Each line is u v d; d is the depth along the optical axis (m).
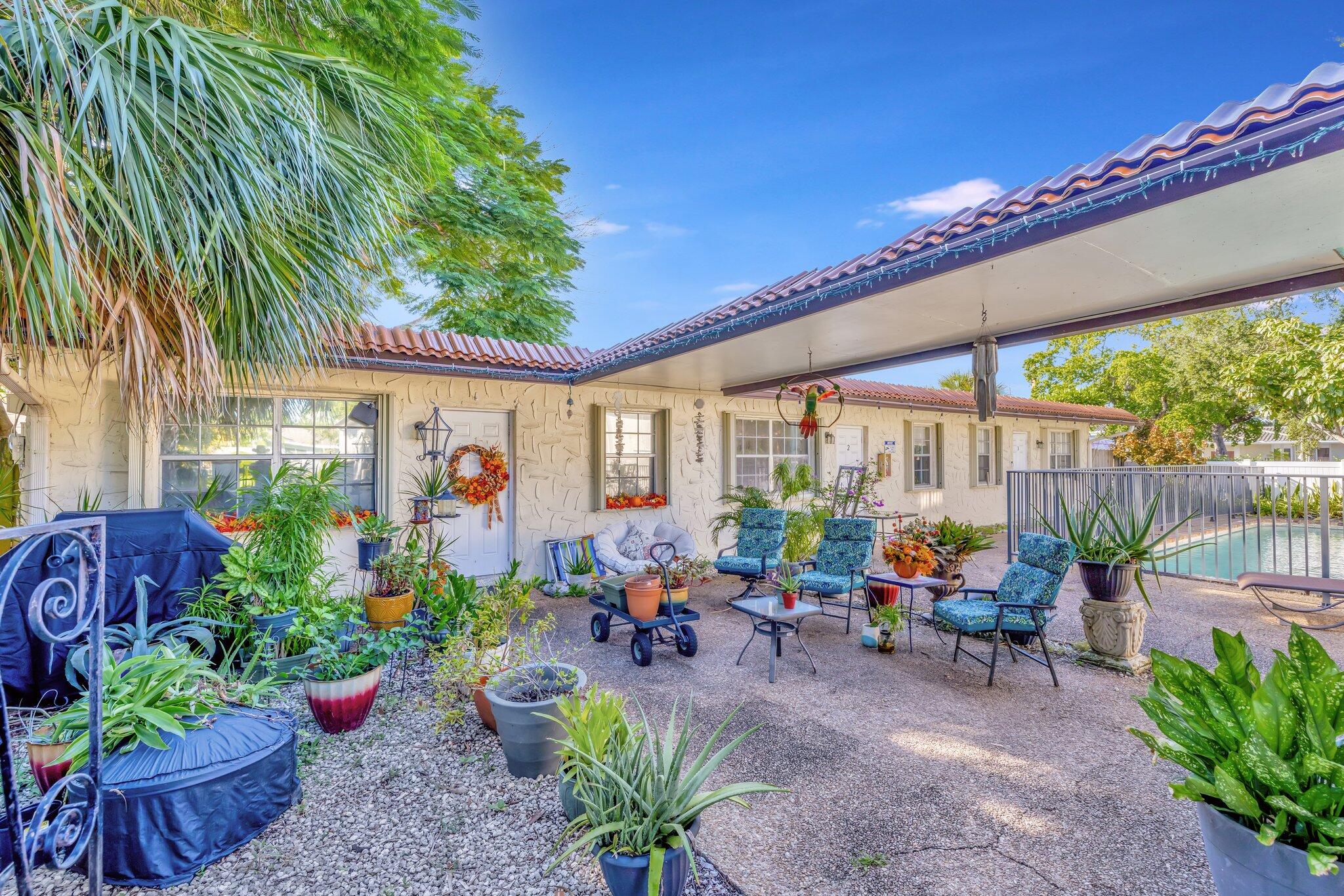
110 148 2.21
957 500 12.52
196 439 5.87
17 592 3.49
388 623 4.86
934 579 5.46
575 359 7.80
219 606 4.13
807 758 3.28
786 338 5.51
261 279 2.69
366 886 2.24
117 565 3.91
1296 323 11.61
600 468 8.13
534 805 2.77
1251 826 1.68
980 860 2.44
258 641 3.98
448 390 7.10
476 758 3.19
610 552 7.48
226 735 2.59
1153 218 2.88
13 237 2.07
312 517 4.78
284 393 6.13
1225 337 16.08
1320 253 3.42
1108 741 3.48
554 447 7.87
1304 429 13.14
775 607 4.70
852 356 6.39
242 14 4.21
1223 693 1.84
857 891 2.26
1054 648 5.11
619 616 5.13
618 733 2.58
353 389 6.52
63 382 5.14
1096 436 23.16
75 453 5.20
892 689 4.31
